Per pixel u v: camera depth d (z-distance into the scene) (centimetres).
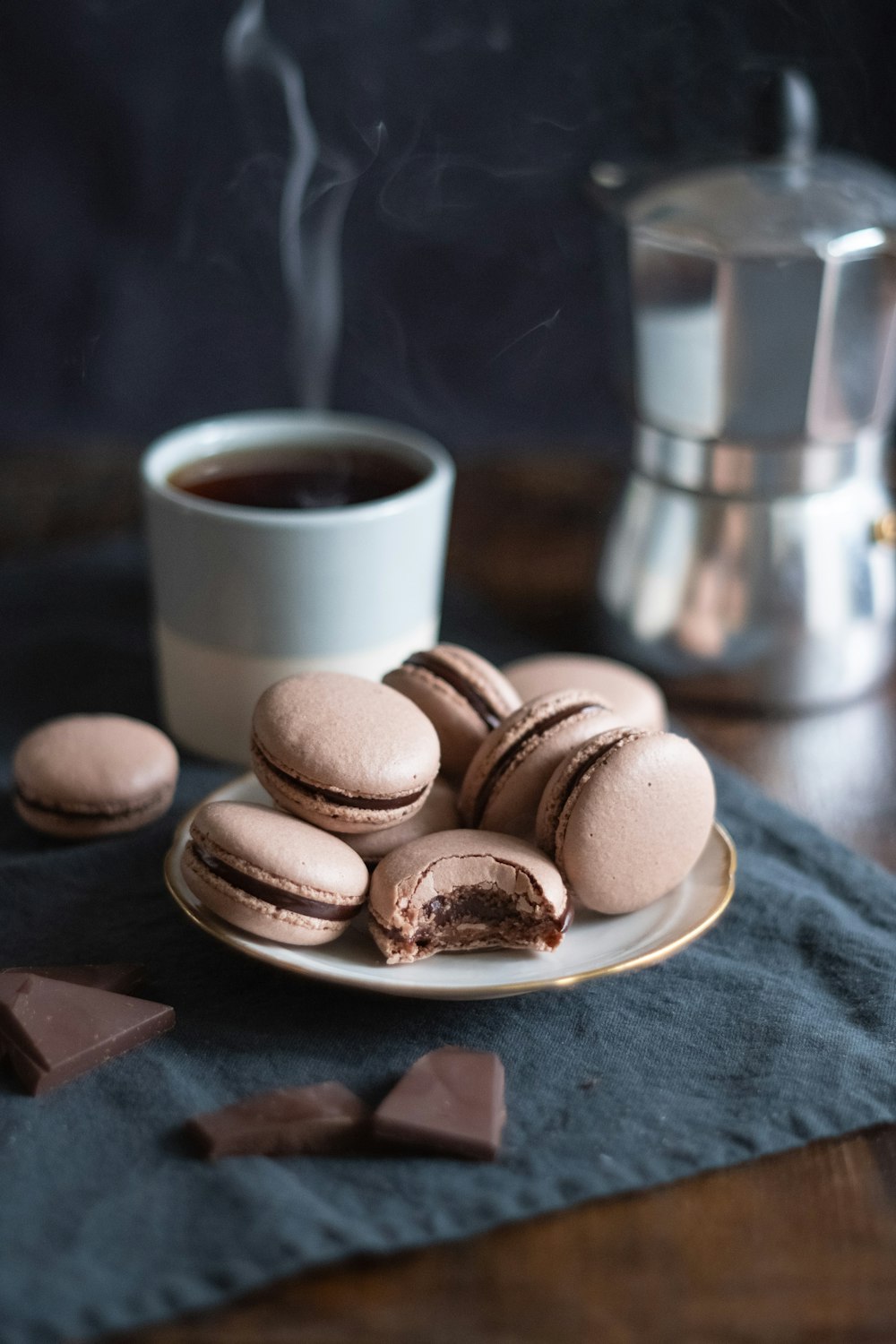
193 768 64
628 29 83
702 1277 46
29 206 91
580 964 52
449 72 87
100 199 91
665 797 53
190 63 88
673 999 54
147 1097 50
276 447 68
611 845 53
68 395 98
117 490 83
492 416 99
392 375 97
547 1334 45
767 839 60
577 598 75
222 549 61
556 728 55
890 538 66
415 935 52
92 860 58
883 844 61
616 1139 49
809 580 66
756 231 61
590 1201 47
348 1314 45
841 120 79
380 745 53
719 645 67
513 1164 48
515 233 92
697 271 62
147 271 94
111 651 71
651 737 54
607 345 97
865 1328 45
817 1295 46
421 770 54
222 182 90
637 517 68
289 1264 46
